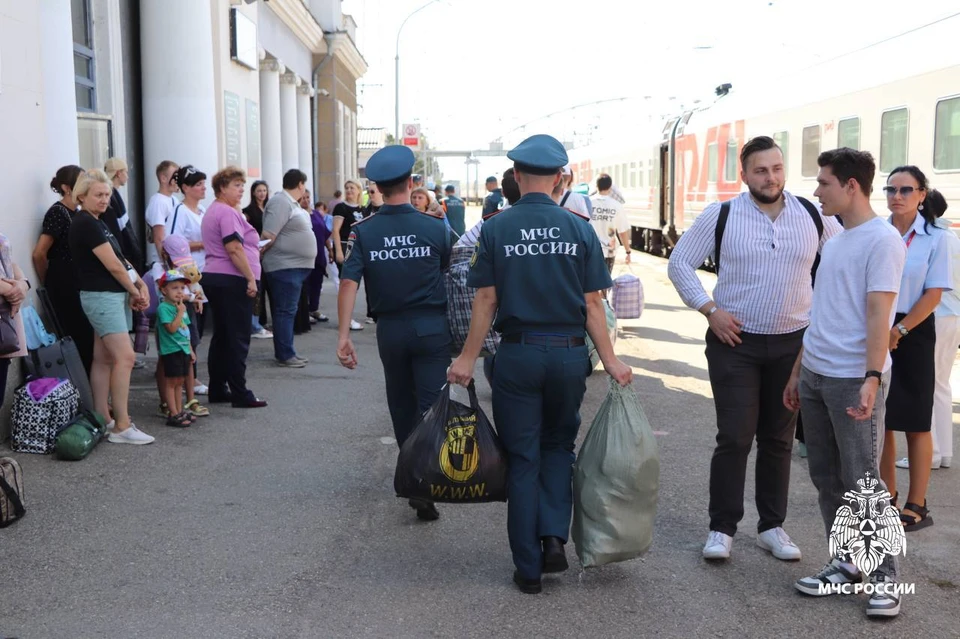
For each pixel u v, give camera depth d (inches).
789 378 181.0
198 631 155.6
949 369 243.9
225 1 530.0
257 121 613.6
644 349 436.1
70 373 264.2
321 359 397.1
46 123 308.2
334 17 987.9
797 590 173.2
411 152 203.9
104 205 253.1
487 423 175.3
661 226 1008.2
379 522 207.9
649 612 164.7
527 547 170.1
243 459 251.6
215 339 309.0
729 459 184.1
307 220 374.9
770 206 179.0
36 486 224.8
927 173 473.1
